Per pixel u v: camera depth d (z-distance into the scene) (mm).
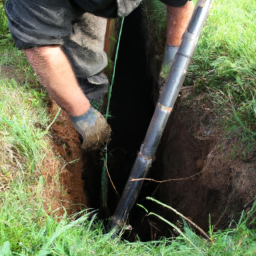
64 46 2232
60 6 1579
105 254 1632
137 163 2217
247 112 2299
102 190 3068
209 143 2367
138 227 3139
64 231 1578
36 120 2352
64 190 2311
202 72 2766
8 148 1948
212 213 2150
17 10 1591
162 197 3203
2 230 1461
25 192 1828
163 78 3059
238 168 2059
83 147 2283
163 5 3900
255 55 2676
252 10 3398
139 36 4680
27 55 1760
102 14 1624
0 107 2176
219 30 3033
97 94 2885
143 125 4125
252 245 1588
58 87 1866
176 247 1783
